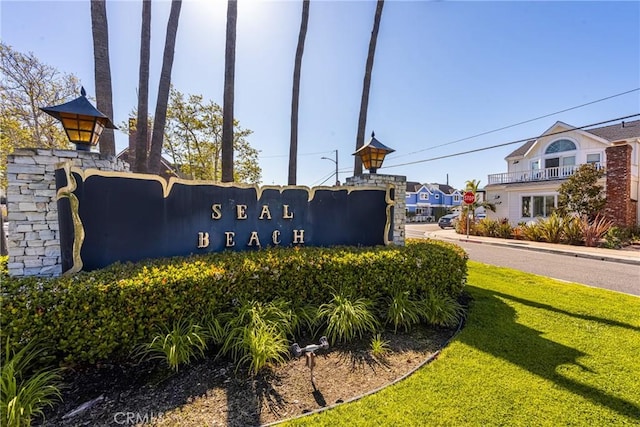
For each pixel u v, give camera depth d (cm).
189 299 285
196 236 401
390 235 541
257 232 445
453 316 385
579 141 1659
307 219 480
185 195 394
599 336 334
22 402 195
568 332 344
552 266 799
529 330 350
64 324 240
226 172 632
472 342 317
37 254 400
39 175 402
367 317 341
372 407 213
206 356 274
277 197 459
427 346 316
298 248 423
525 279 612
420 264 409
